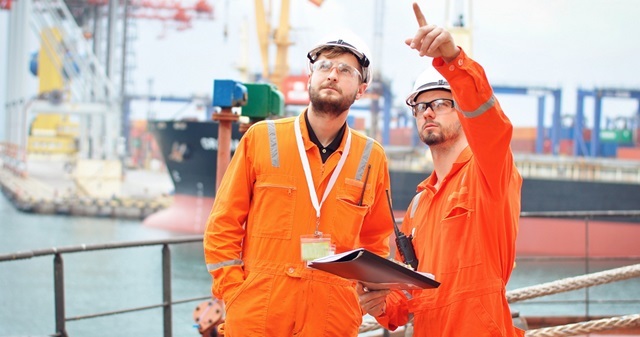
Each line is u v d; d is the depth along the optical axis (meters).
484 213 2.84
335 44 2.95
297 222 2.97
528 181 34.19
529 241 30.42
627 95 43.62
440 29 2.49
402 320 3.18
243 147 3.06
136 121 92.25
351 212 3.02
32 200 61.91
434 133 3.02
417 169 37.03
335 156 3.03
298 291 2.93
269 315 2.92
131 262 34.66
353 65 2.95
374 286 2.84
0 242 43.53
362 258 2.47
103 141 73.06
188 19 82.19
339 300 2.98
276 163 3.00
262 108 4.96
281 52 38.16
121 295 27.20
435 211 3.04
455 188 2.97
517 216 2.98
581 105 43.59
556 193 33.81
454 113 3.01
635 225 31.09
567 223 30.69
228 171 3.10
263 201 2.99
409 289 2.76
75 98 71.81
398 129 48.00
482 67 2.57
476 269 2.86
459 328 2.86
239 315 2.94
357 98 3.06
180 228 38.84
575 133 43.50
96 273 31.48
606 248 30.75
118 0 75.69
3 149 80.56
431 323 2.96
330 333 2.97
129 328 22.39
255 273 2.96
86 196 66.31
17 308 25.94
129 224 53.97
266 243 2.97
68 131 88.81
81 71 71.50
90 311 24.83
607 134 44.81
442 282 2.91
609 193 32.97
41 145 87.62
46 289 29.12
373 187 3.11
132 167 91.94
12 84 71.69
